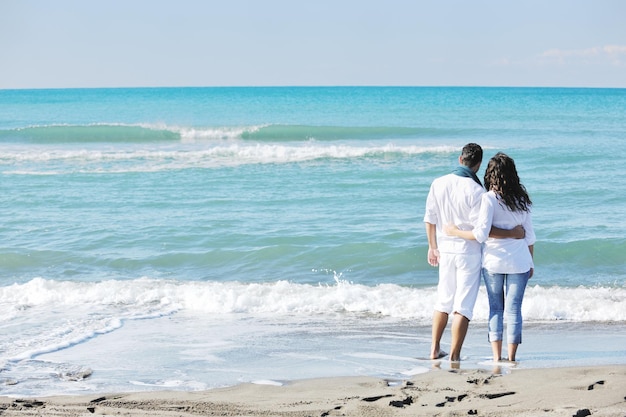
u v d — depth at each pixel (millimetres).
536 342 6656
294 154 25000
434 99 94062
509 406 4289
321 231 12508
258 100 90062
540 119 47156
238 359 6172
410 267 10266
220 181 18922
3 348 6508
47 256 11016
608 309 7805
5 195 16891
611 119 46938
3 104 82688
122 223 13453
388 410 4367
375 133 34406
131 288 8906
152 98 102250
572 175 19422
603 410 4082
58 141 31578
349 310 8062
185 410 4484
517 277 5711
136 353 6367
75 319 7637
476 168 5906
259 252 11000
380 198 16000
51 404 4652
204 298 8367
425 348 6500
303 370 5781
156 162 23328
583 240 11164
